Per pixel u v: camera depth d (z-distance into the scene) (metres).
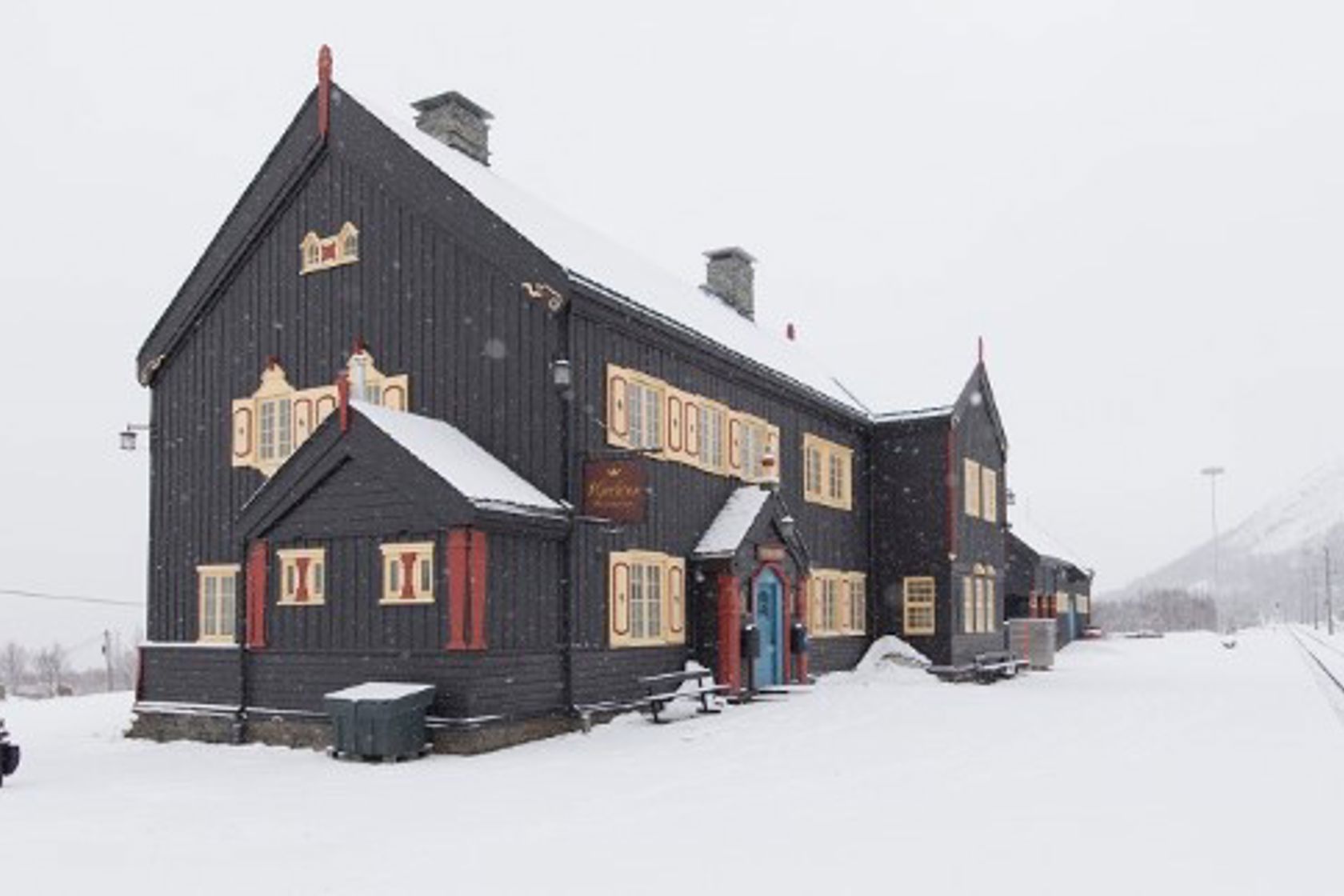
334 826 11.63
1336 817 11.76
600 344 20.88
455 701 17.41
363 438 18.52
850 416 31.55
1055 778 14.40
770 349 30.12
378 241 21.67
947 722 20.80
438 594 17.75
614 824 11.58
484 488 18.08
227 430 23.20
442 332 20.88
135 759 17.86
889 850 10.28
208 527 23.19
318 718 18.88
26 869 9.98
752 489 25.50
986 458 36.00
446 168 21.25
